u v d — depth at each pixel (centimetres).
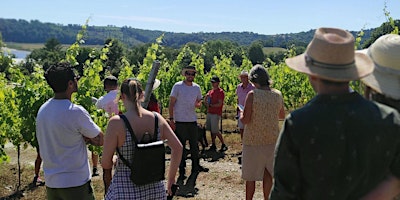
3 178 759
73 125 341
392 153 188
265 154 491
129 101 323
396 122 190
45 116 342
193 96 732
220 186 712
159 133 328
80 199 349
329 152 186
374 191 189
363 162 185
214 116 983
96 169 784
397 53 233
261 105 482
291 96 1470
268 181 502
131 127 317
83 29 725
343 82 195
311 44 203
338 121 187
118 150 318
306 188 195
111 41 758
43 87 673
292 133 194
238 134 1249
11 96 730
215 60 1681
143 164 312
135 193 318
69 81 345
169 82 1398
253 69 496
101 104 655
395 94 230
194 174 780
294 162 196
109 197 321
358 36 891
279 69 1592
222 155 952
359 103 193
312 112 193
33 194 679
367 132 185
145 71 1033
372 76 238
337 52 193
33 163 898
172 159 335
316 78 200
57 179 342
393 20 859
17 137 715
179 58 1464
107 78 662
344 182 186
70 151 344
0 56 775
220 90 982
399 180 193
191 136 750
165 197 334
